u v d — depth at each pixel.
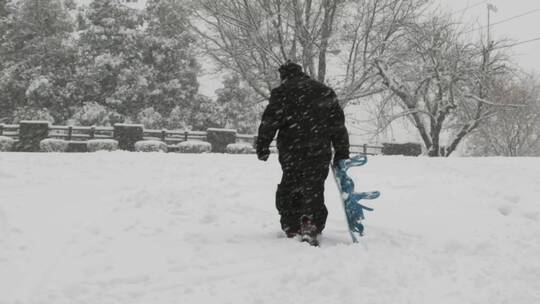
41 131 21.30
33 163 8.95
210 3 19.92
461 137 26.39
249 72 20.89
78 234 4.11
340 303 2.85
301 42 19.89
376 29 21.06
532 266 3.77
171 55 36.94
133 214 4.98
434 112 25.09
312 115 4.23
